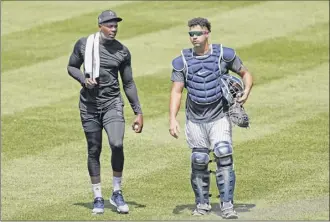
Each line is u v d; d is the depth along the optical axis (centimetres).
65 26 6544
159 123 4716
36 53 6022
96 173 3319
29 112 4925
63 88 5378
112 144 3241
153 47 6056
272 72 5619
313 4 6950
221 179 3198
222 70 3175
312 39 6200
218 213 3294
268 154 4212
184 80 3195
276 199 3578
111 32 3195
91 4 7088
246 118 3172
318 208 3450
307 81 5453
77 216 3291
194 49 3183
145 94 5200
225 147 3155
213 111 3175
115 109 3262
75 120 4784
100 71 3212
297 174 3925
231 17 6669
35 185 3784
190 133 3212
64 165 4078
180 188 3716
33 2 7188
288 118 4803
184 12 6800
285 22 6550
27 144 4394
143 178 3859
